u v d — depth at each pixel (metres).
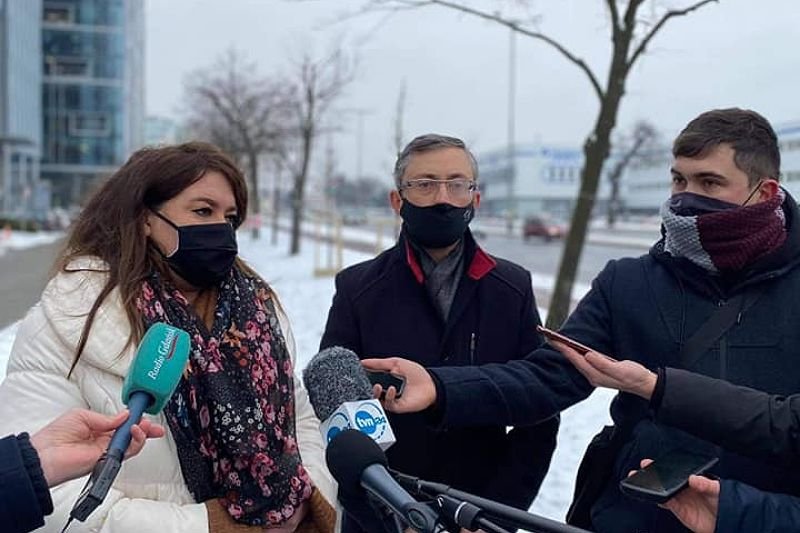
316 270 18.92
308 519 2.23
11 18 60.56
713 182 2.14
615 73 8.38
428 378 2.40
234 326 2.18
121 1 77.19
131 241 2.13
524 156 84.06
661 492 1.79
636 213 60.88
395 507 1.71
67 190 74.94
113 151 77.06
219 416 2.06
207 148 2.29
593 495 2.31
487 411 2.40
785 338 2.09
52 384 1.99
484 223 68.94
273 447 2.13
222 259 2.20
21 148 63.25
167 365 1.78
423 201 2.76
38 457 1.67
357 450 1.81
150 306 2.07
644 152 59.00
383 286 2.88
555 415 2.60
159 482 2.04
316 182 36.25
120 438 1.67
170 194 2.18
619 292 2.30
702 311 2.17
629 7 8.15
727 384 1.96
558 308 8.71
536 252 32.62
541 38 8.57
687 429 1.94
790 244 2.12
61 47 75.88
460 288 2.84
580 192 8.75
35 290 17.27
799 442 1.88
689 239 2.12
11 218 48.62
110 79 76.88
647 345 2.22
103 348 1.98
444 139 2.83
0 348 9.41
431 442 2.79
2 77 59.00
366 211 70.44
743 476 2.05
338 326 2.92
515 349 2.86
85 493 1.65
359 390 2.23
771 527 1.81
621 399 2.28
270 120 34.44
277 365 2.24
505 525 1.79
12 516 1.64
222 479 2.07
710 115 2.18
